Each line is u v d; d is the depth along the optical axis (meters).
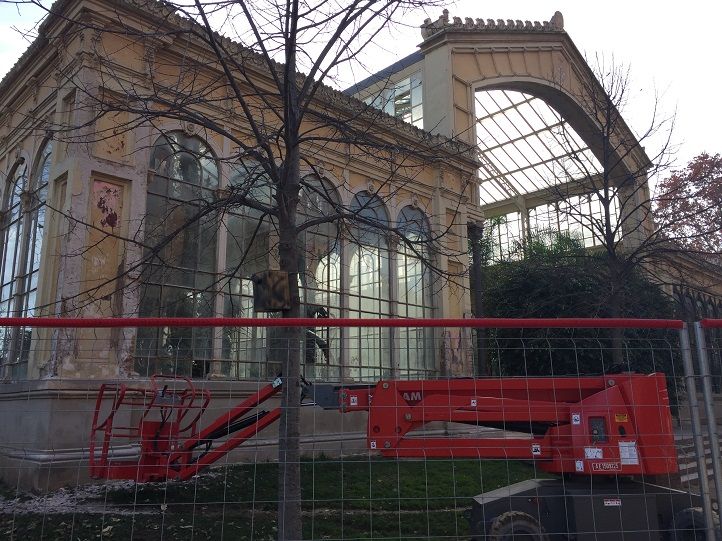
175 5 6.01
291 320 3.88
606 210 12.12
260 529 6.52
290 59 5.75
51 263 10.38
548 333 10.98
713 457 4.10
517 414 5.68
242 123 12.44
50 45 11.32
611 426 5.34
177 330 10.47
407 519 6.51
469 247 18.28
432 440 5.80
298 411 4.91
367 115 10.58
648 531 4.75
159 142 11.36
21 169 13.12
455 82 19.84
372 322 3.95
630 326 4.20
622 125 16.20
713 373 4.39
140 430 6.86
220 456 7.19
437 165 17.31
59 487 7.01
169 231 11.20
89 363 8.80
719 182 16.03
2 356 6.10
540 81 22.00
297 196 6.11
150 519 6.57
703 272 17.47
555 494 5.44
